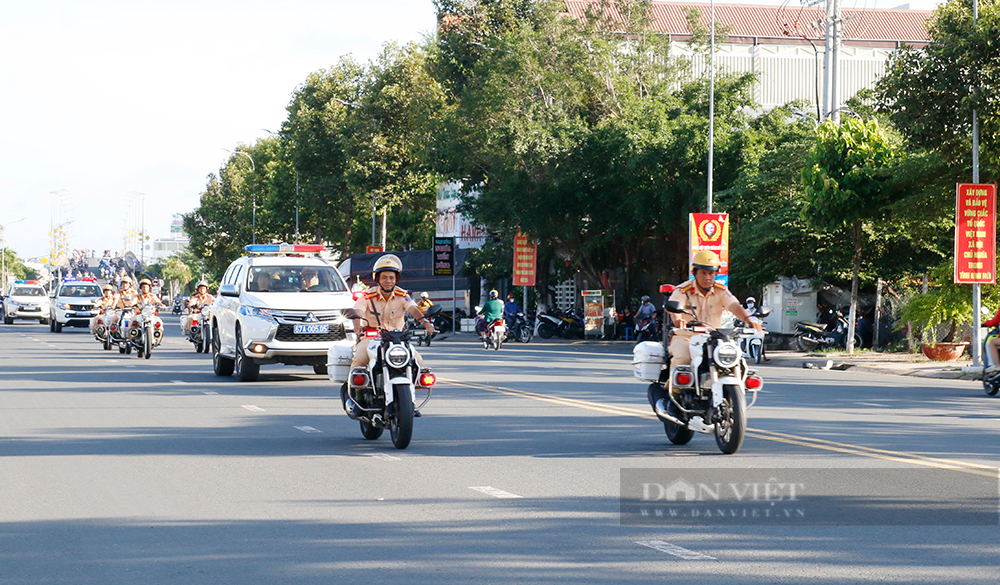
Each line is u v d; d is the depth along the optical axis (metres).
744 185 61.62
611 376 37.03
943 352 48.06
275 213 128.12
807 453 18.06
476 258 87.25
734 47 117.62
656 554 10.99
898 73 45.03
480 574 10.21
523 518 12.79
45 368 38.81
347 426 22.05
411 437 20.03
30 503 13.84
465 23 89.62
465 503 13.72
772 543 11.48
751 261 60.62
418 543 11.52
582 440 19.81
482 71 78.12
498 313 60.62
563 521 12.61
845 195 49.88
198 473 16.14
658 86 76.75
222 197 153.88
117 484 15.21
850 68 120.00
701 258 18.38
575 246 80.31
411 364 19.14
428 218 121.25
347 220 111.00
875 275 57.81
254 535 11.95
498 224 78.62
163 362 42.56
